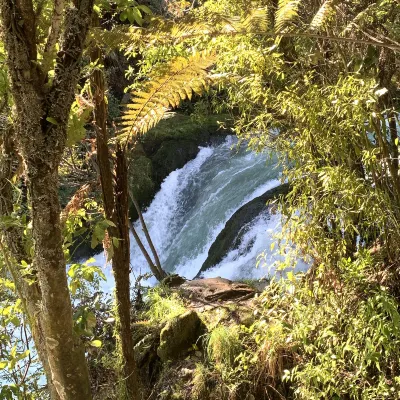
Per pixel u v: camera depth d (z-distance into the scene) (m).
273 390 2.53
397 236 2.00
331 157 1.98
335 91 1.78
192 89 1.45
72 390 1.16
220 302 3.38
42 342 1.42
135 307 3.63
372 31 1.75
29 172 1.04
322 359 2.13
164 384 2.90
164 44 1.36
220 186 7.34
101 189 1.99
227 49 2.17
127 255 2.09
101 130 1.84
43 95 1.01
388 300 1.94
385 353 1.98
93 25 1.54
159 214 7.62
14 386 1.64
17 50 0.96
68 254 1.57
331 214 2.05
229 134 8.57
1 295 1.77
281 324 2.37
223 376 2.67
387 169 2.04
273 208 2.82
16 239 1.48
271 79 2.22
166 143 8.12
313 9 2.00
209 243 6.80
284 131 2.32
